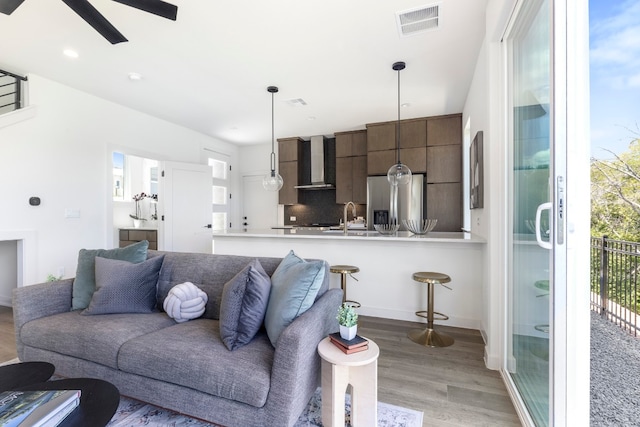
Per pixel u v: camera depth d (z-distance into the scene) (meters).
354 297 3.38
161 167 4.87
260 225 6.79
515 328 1.90
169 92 3.89
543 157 1.46
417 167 5.04
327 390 1.48
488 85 2.19
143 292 2.11
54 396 1.10
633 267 2.53
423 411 1.71
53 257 3.58
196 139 5.68
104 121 4.11
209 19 2.42
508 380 1.93
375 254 3.31
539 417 1.48
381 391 1.90
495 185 2.15
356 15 2.38
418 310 3.15
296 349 1.33
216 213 6.23
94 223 3.98
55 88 3.59
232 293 1.64
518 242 1.85
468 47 2.84
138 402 1.78
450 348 2.52
